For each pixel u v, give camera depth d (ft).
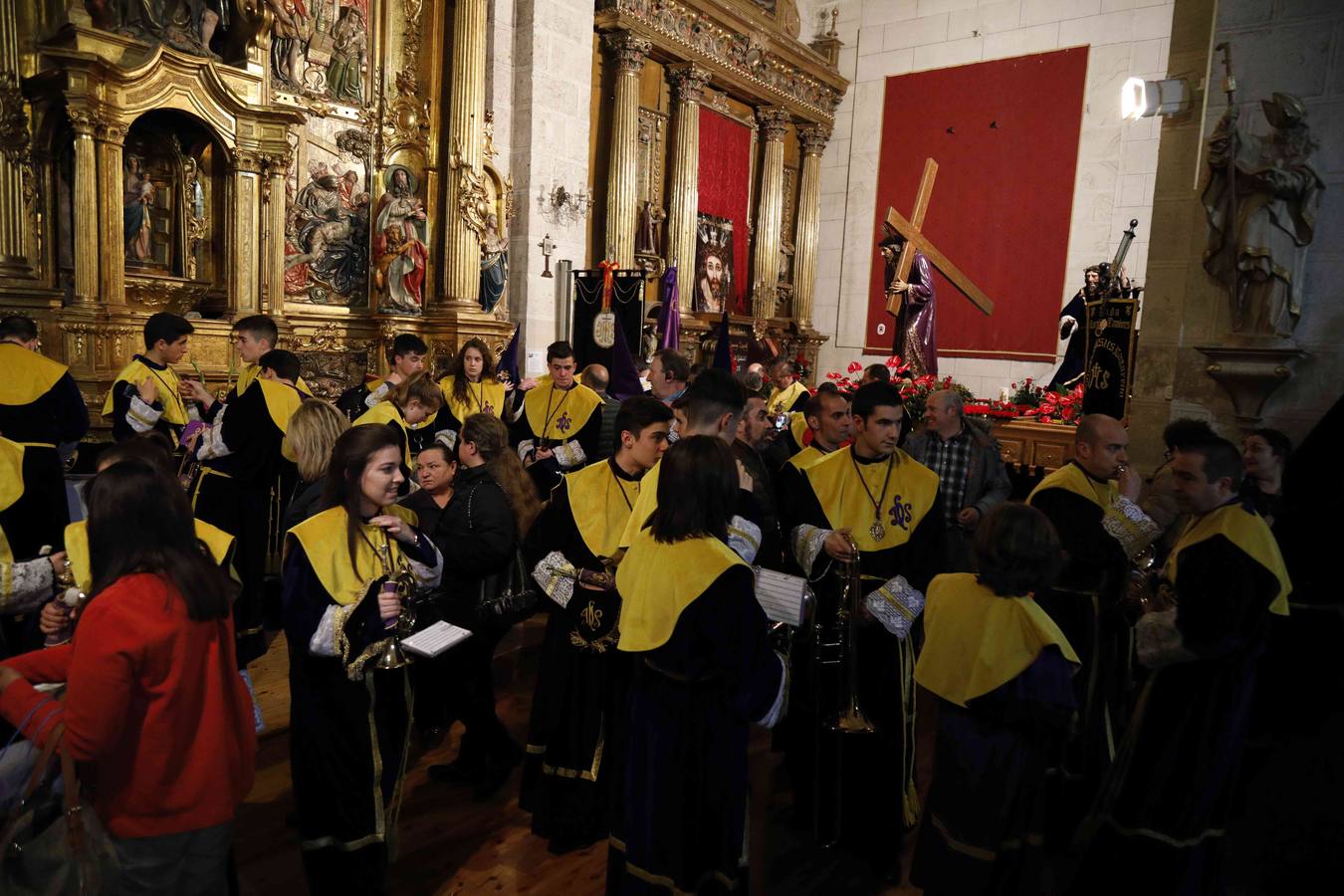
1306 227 11.82
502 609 11.48
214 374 25.90
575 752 10.28
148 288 24.56
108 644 5.77
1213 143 12.57
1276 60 12.01
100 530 6.11
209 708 6.37
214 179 26.61
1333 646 10.55
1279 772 10.64
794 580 8.29
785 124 50.80
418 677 12.32
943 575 8.55
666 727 7.55
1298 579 10.66
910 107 51.62
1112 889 8.58
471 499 11.11
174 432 17.33
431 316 32.14
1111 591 10.36
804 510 10.59
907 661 10.12
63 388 14.10
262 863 10.04
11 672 6.20
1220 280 12.77
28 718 5.93
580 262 37.17
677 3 41.75
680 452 7.53
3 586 7.86
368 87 30.83
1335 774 10.39
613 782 8.34
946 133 50.47
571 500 10.05
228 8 26.40
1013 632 7.82
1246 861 9.67
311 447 9.94
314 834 8.23
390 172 31.37
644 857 7.63
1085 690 10.37
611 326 34.24
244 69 26.40
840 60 54.08
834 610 10.25
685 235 45.11
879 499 10.32
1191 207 14.74
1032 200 47.91
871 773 10.05
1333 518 10.44
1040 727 7.79
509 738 12.07
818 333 55.52
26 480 11.62
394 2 30.94
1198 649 7.88
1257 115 12.23
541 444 18.70
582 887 9.84
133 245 24.89
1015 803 7.94
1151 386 15.17
